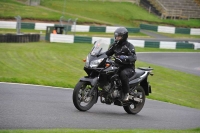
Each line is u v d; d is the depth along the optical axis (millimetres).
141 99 20078
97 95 18594
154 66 51062
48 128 14453
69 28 77000
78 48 59750
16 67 40875
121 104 19078
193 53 68250
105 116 17969
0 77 27297
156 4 104625
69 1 101312
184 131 15211
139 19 97312
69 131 13414
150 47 69875
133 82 19453
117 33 18688
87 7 98688
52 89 25609
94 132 13609
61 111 17703
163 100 29938
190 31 92062
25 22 76000
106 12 97688
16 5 89000
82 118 16781
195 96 37875
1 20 79562
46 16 85562
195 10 106438
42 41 64938
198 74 49688
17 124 14555
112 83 18719
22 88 23578
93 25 86688
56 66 43844
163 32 91188
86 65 18141
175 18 103125
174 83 42875
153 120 18500
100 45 18562
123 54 18922
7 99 19172
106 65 18203
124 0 106812
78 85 17828
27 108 17531
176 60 59094
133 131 14289
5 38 57969
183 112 22109
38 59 46906
